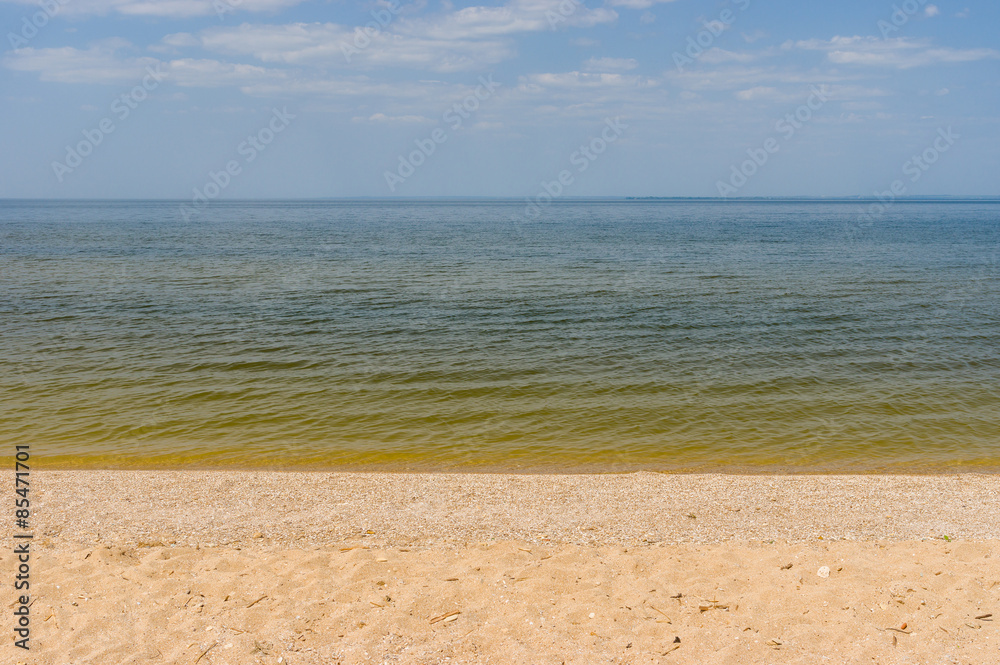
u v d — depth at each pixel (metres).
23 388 17.80
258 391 17.78
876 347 22.73
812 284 37.12
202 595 7.05
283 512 9.98
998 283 37.94
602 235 81.50
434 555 8.26
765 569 7.74
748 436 14.70
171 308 29.20
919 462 13.20
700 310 29.09
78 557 8.02
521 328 25.48
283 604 6.80
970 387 18.25
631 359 21.08
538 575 7.48
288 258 50.94
